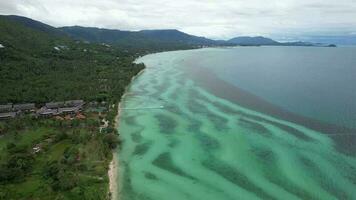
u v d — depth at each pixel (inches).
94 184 2706.7
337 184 2721.5
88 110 4852.4
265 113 4726.9
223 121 4394.7
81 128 4030.5
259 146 3526.1
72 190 2576.3
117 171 3016.7
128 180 2851.9
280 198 2549.2
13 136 3772.1
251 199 2549.2
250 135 3848.4
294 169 2994.6
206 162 3189.0
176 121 4453.7
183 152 3430.1
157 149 3518.7
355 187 2667.3
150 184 2790.4
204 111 4901.6
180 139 3789.4
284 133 3885.3
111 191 2667.3
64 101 5172.2
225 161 3198.8
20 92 5462.6
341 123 4205.2
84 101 5315.0
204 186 2751.0
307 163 3102.9
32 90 5629.9
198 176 2918.3
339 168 2994.6
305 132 3900.1
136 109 5093.5
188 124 4311.0
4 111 4739.2
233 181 2819.9
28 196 2502.5
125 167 3100.4
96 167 3009.4
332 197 2539.4
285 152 3356.3
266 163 3129.9
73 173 2859.3
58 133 3720.5
